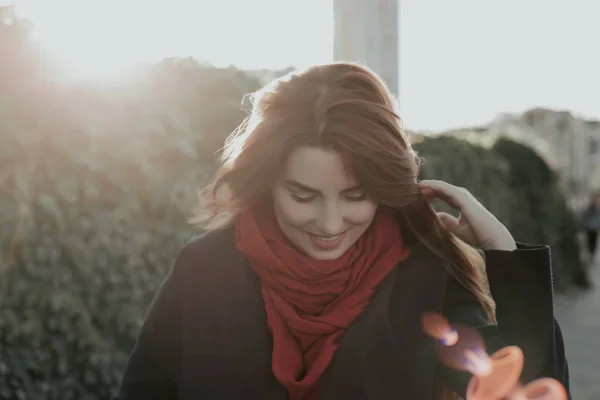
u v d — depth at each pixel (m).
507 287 1.48
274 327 1.47
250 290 1.52
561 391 1.45
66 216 3.63
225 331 1.51
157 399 1.60
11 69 3.42
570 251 12.03
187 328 1.54
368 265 1.47
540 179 11.01
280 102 1.36
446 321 1.45
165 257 4.06
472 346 1.42
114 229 3.81
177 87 4.13
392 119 1.36
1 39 3.41
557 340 1.50
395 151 1.34
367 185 1.35
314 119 1.33
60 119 3.57
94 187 3.73
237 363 1.49
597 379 6.34
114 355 3.85
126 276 3.89
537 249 1.47
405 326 1.44
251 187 1.41
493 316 1.52
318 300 1.47
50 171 3.56
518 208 10.47
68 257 3.65
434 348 1.44
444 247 1.50
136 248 3.90
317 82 1.37
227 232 1.60
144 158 3.91
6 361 3.48
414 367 1.42
